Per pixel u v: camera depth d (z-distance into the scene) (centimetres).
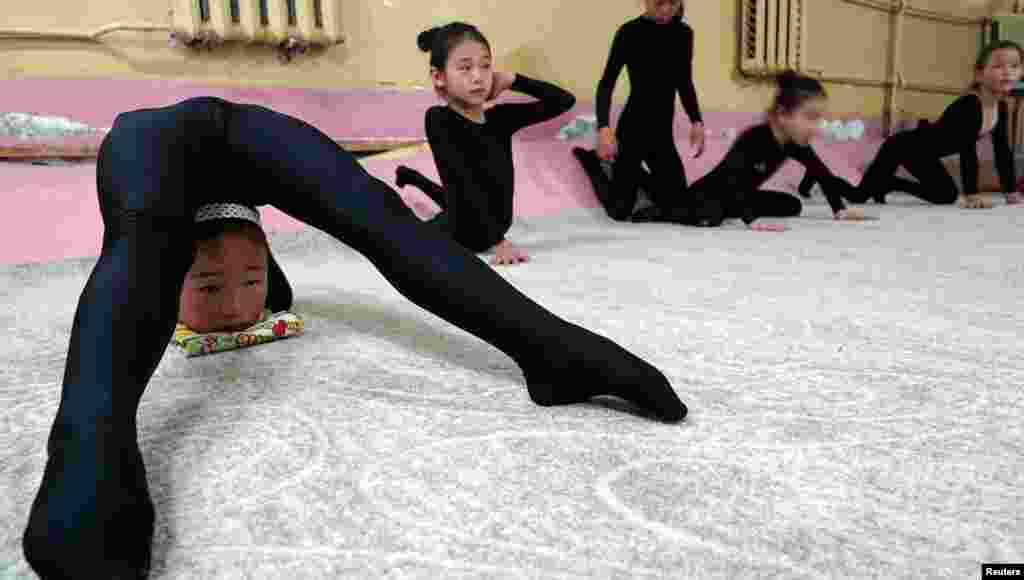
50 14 182
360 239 59
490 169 176
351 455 53
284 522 43
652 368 60
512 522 43
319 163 60
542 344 59
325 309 112
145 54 197
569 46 287
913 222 251
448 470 50
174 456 53
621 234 229
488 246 178
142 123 58
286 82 222
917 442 54
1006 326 93
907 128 420
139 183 51
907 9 405
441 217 174
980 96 306
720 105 336
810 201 338
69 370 43
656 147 269
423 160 240
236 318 86
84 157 188
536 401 63
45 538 35
